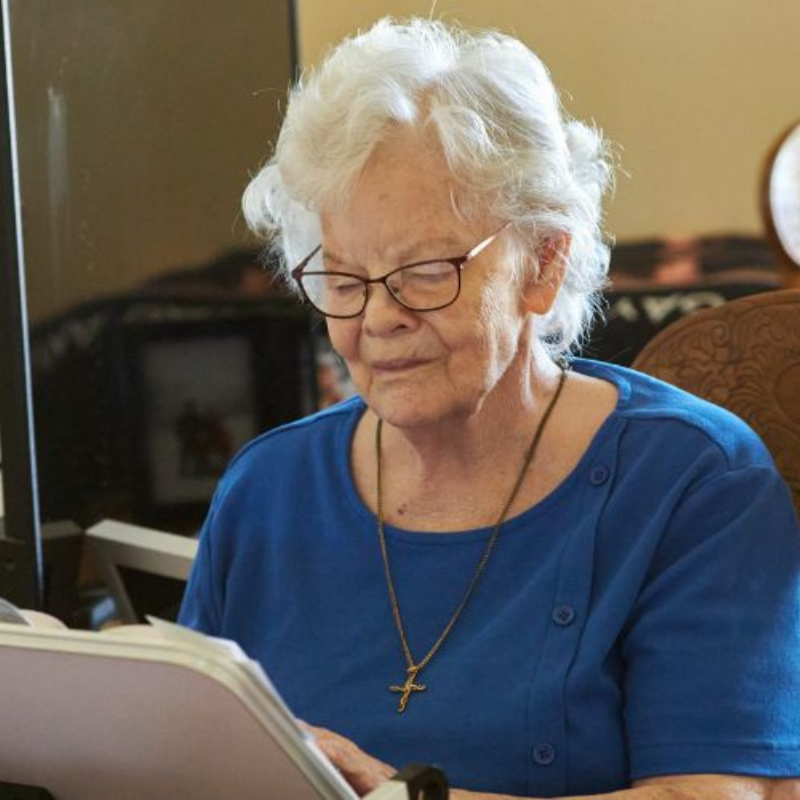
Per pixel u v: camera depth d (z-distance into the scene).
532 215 2.91
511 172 2.85
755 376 3.71
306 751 2.10
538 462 3.07
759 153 7.18
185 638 2.04
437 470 3.10
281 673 3.12
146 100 4.41
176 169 4.52
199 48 4.56
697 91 7.23
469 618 3.00
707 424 3.06
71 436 4.12
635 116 7.32
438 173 2.81
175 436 4.52
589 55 7.36
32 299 4.01
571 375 3.20
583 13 7.34
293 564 3.21
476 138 2.81
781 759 2.77
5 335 3.70
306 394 4.95
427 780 2.15
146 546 4.06
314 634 3.13
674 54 7.25
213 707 2.06
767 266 7.12
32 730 2.25
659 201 7.29
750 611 2.86
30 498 3.76
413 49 2.89
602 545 2.97
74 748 2.25
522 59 2.95
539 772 2.84
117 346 4.31
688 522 2.94
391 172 2.81
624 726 2.90
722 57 7.19
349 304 2.91
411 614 3.04
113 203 4.31
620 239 7.31
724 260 7.19
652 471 3.00
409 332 2.85
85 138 4.23
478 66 2.88
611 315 7.21
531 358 3.13
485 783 2.85
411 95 2.84
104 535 4.11
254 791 2.20
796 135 6.04
